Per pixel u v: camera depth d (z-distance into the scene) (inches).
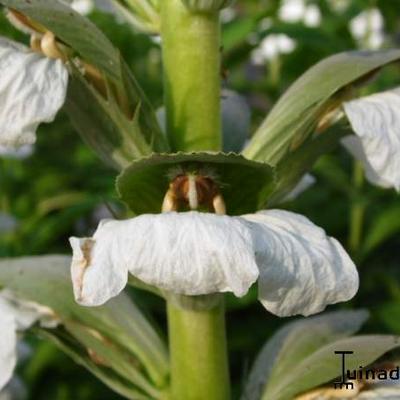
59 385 14.9
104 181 16.4
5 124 8.0
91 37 8.2
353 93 8.7
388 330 13.7
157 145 8.5
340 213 15.6
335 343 8.8
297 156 8.6
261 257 7.5
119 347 9.3
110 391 14.9
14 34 12.8
